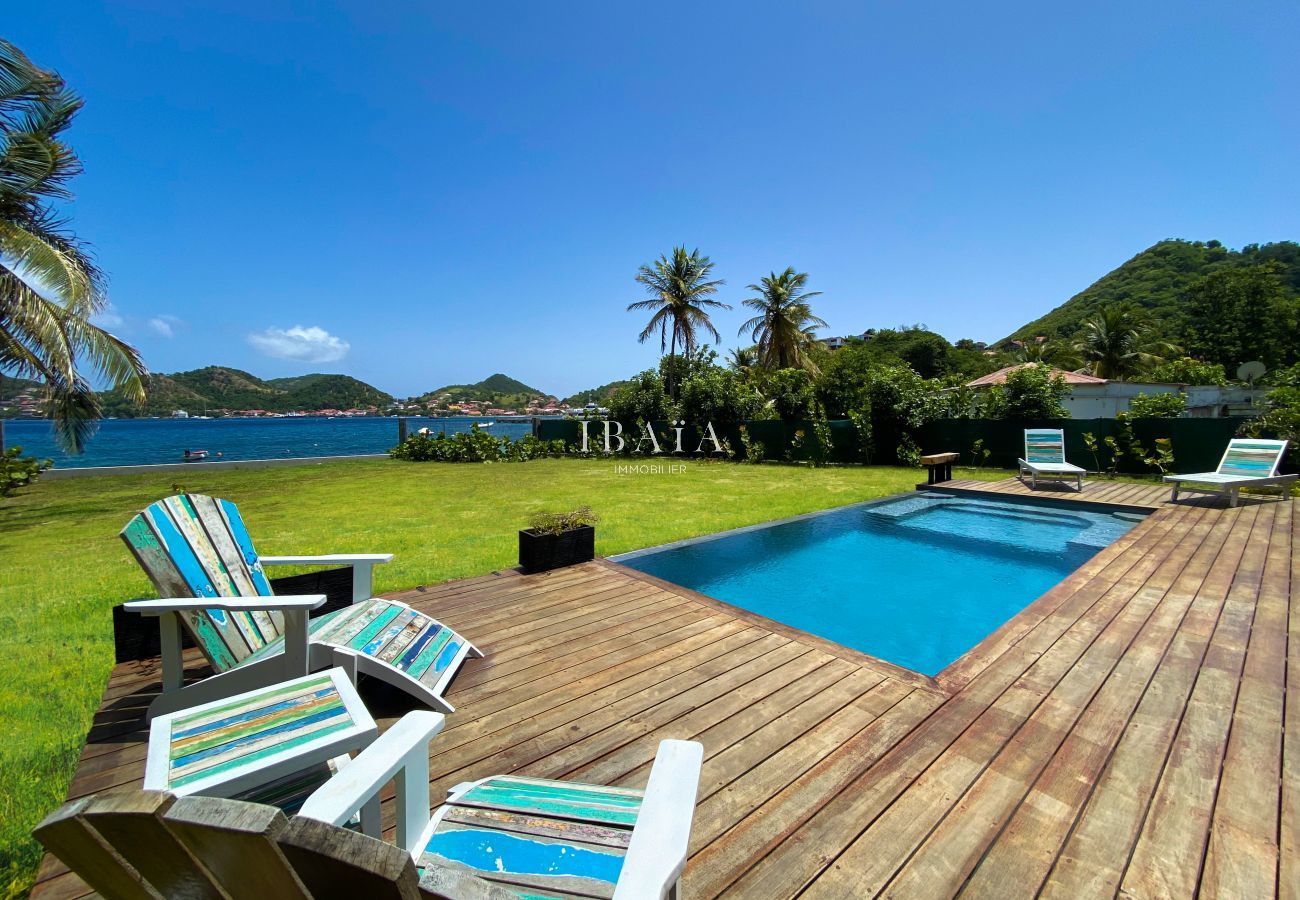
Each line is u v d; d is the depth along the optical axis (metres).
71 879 1.66
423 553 6.04
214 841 0.61
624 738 2.32
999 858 1.65
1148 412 12.18
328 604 3.61
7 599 4.79
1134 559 4.80
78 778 2.10
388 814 1.84
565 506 9.06
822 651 3.16
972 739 2.26
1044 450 9.77
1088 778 2.01
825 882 1.56
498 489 11.34
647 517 7.99
